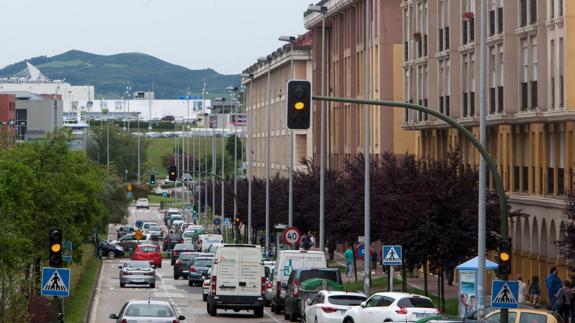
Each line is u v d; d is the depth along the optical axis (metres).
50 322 77.94
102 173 140.50
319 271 98.44
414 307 73.06
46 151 102.88
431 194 95.12
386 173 108.81
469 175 96.50
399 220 95.31
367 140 106.06
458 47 121.81
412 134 161.12
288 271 108.81
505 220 62.66
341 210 127.25
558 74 94.38
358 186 119.62
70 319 86.69
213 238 194.50
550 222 100.75
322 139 136.00
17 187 70.75
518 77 103.75
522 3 102.38
